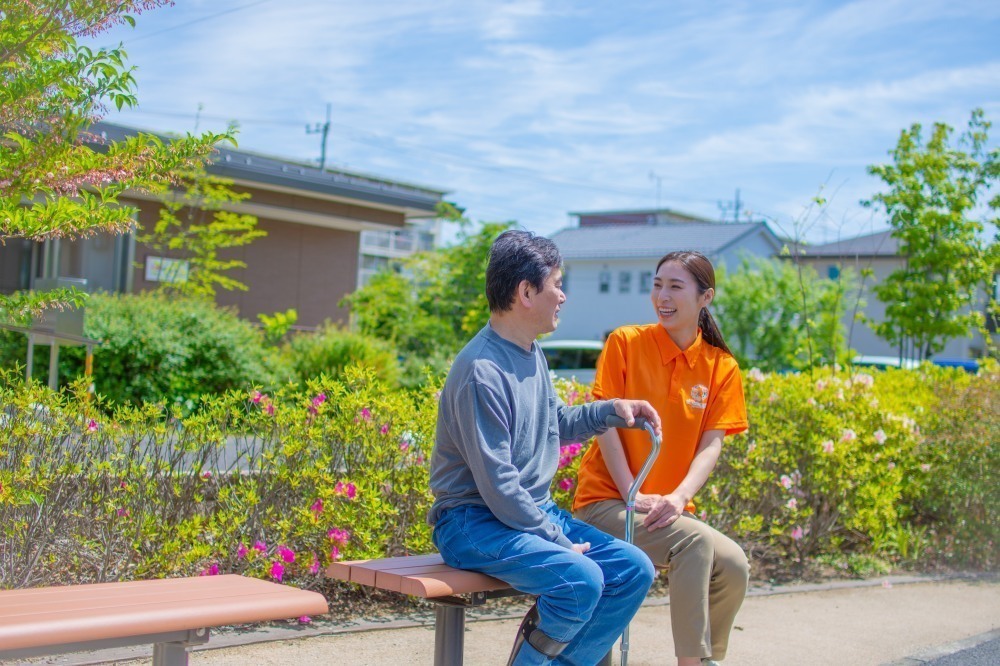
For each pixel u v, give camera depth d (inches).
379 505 186.2
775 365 1021.2
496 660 163.2
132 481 173.9
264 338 546.6
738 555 142.4
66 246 666.8
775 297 1042.1
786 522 249.8
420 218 776.9
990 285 497.0
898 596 236.1
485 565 118.6
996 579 265.4
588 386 250.2
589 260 1834.4
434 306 752.3
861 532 271.9
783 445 247.3
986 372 333.7
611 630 124.4
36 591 101.3
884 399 289.4
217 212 685.3
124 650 151.9
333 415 197.9
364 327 715.4
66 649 84.8
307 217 720.3
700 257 158.6
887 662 177.0
